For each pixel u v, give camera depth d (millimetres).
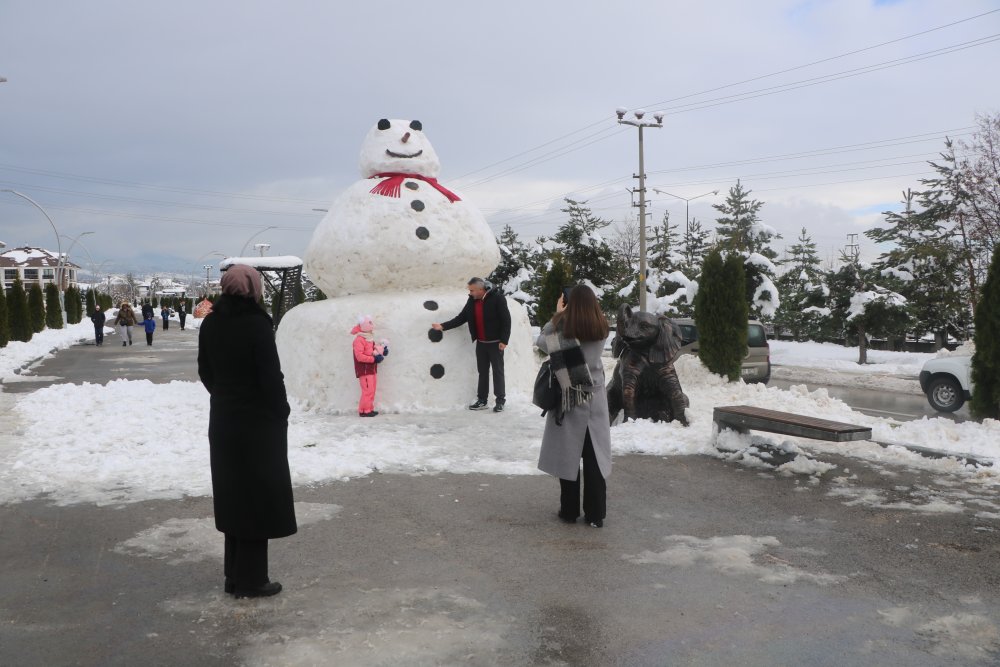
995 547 4438
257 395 3631
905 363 21641
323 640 3252
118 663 3039
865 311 21562
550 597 3732
